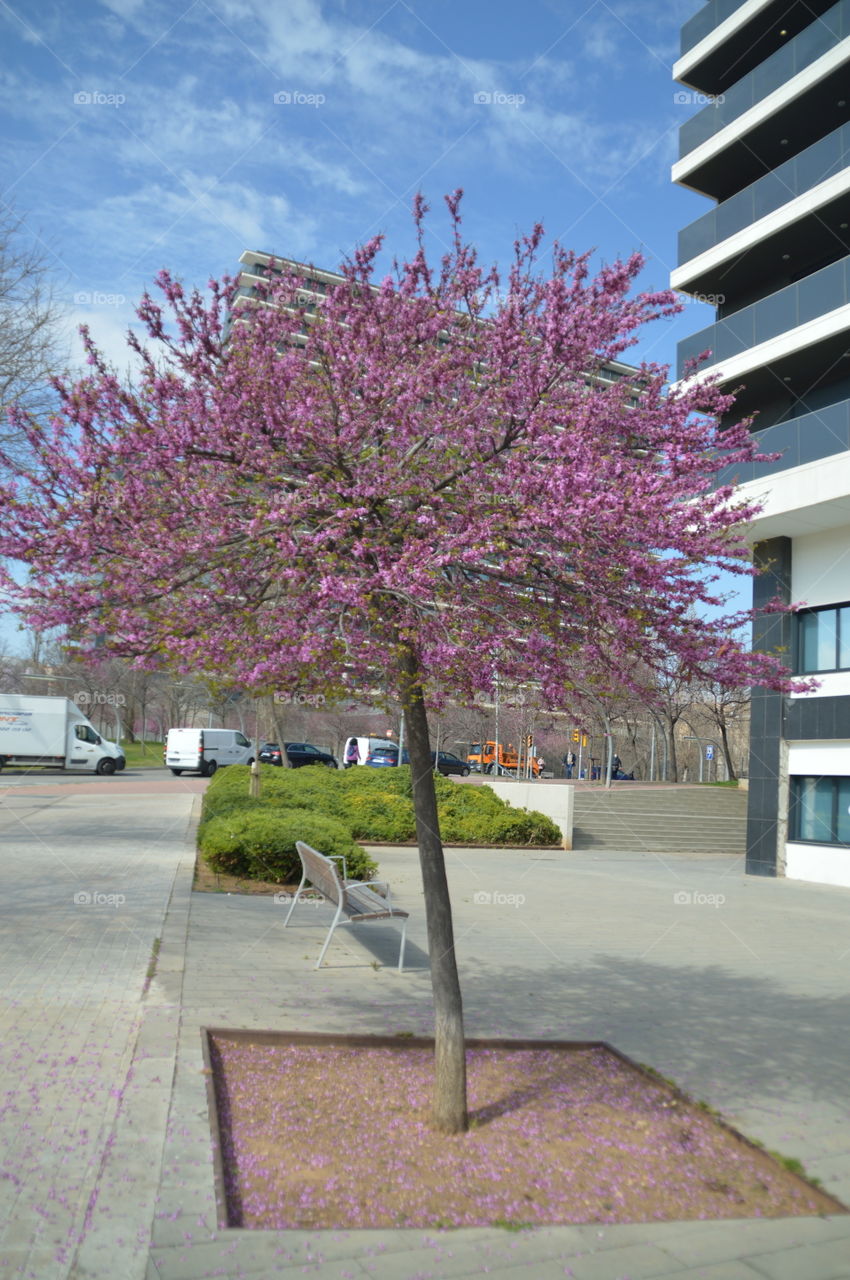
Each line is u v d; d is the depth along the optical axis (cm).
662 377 500
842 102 1953
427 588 425
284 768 2341
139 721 7488
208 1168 414
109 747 4128
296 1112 488
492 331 490
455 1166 440
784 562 1966
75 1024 597
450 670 459
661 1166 454
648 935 1094
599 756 5475
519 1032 654
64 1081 501
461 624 445
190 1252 352
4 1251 343
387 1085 536
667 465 481
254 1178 414
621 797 2759
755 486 1825
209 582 467
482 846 2128
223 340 480
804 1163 467
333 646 443
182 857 1413
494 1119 498
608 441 477
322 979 762
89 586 445
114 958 770
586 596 462
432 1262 358
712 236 2119
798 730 1923
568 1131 489
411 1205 401
